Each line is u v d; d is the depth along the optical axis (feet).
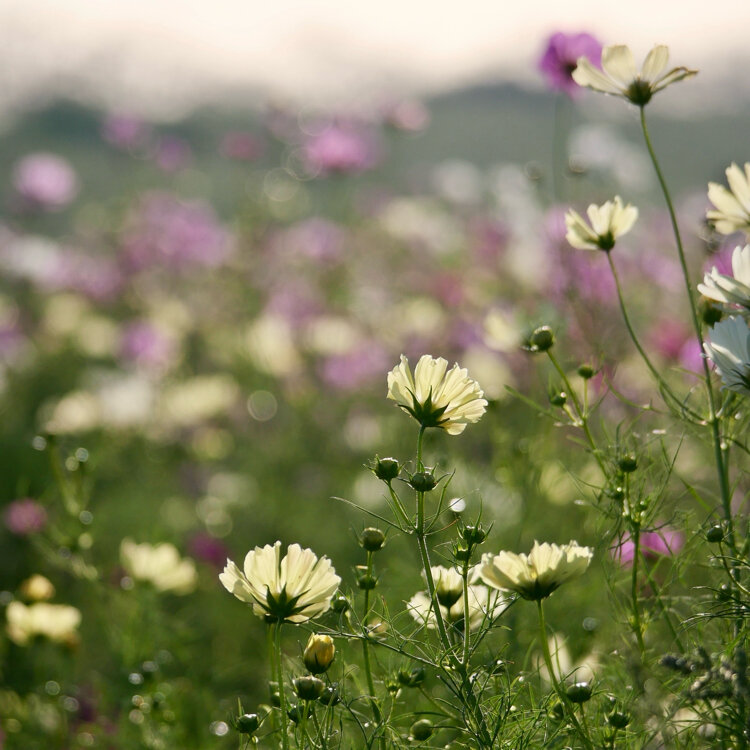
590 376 6.51
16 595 8.66
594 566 7.34
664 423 7.29
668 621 6.22
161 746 7.09
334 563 9.45
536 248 15.28
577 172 12.05
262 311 16.65
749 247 6.05
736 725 5.83
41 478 11.31
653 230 15.60
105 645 8.07
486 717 6.03
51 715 7.45
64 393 14.87
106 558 10.03
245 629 8.70
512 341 7.04
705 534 6.15
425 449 7.57
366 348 14.02
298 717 5.85
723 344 5.92
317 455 12.67
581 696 5.87
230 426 13.62
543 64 8.89
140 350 15.29
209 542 9.80
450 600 6.11
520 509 7.75
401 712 6.46
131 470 12.26
